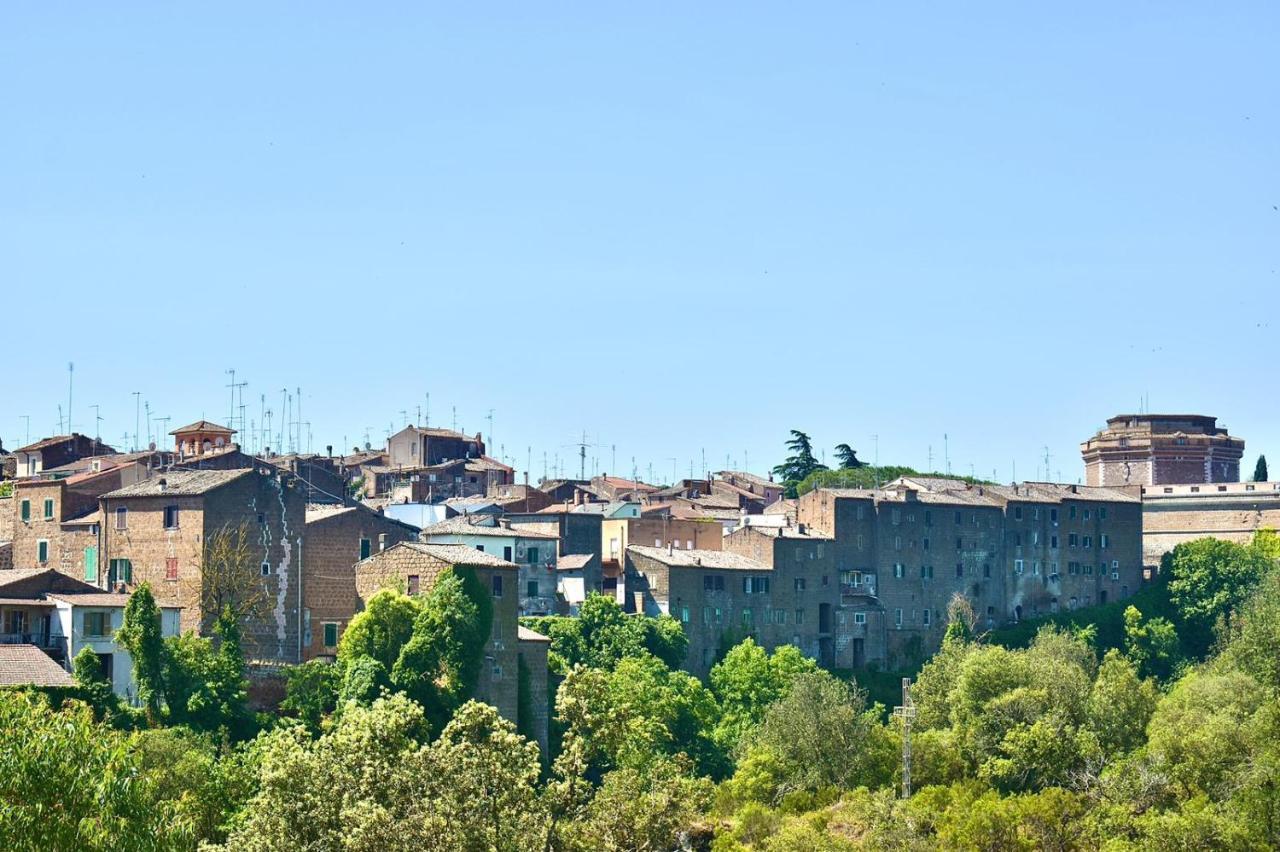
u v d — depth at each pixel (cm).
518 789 10394
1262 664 19625
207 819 11956
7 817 8519
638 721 16325
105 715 14600
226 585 16975
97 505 18688
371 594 17738
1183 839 13400
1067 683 18112
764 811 15500
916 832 14575
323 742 10762
